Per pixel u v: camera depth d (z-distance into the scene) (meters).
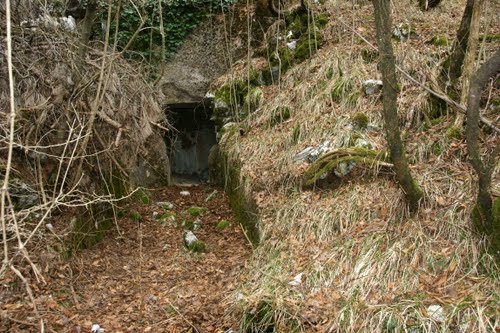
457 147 4.71
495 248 3.54
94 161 5.47
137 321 4.07
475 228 3.72
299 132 6.00
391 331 3.21
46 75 4.92
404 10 7.47
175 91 8.38
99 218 5.65
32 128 4.66
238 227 6.07
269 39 8.05
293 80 7.14
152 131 5.94
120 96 5.33
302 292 3.77
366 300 3.54
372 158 4.92
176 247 5.60
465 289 3.39
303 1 7.80
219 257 5.36
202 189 7.75
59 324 3.91
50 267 4.49
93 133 5.13
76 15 6.96
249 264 4.77
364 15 7.74
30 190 4.50
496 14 6.38
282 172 5.57
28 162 4.84
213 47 8.37
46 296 4.18
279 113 6.67
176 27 8.23
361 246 4.07
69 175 5.13
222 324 3.90
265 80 7.67
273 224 5.01
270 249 4.70
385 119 3.88
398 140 3.93
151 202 6.97
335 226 4.52
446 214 3.97
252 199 5.63
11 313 3.88
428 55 6.27
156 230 6.06
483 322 3.08
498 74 5.38
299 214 4.88
